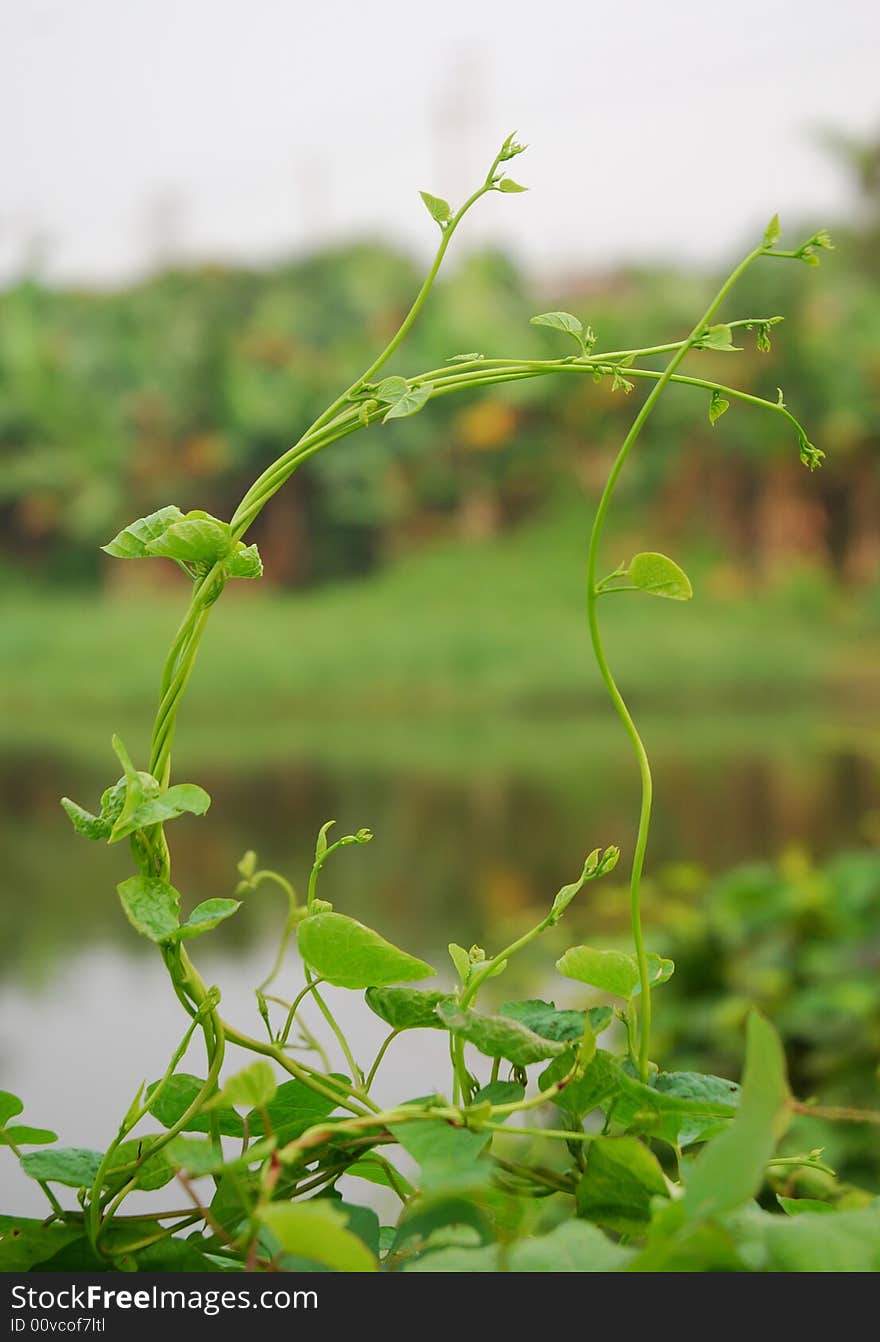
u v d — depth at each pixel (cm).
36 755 1661
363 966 137
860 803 1251
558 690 2200
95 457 2659
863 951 445
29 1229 134
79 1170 136
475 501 2689
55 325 2781
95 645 2308
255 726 2006
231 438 2658
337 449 2638
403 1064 420
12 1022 589
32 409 2661
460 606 2511
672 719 2014
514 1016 140
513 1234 137
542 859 1024
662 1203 125
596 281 2894
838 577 2517
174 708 136
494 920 812
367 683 2217
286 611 2539
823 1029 411
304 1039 138
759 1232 125
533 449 2684
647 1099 132
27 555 2638
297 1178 136
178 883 944
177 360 2698
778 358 2523
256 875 134
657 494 2630
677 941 474
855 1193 167
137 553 136
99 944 772
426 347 2709
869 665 2267
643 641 2372
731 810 1243
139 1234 135
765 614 2456
